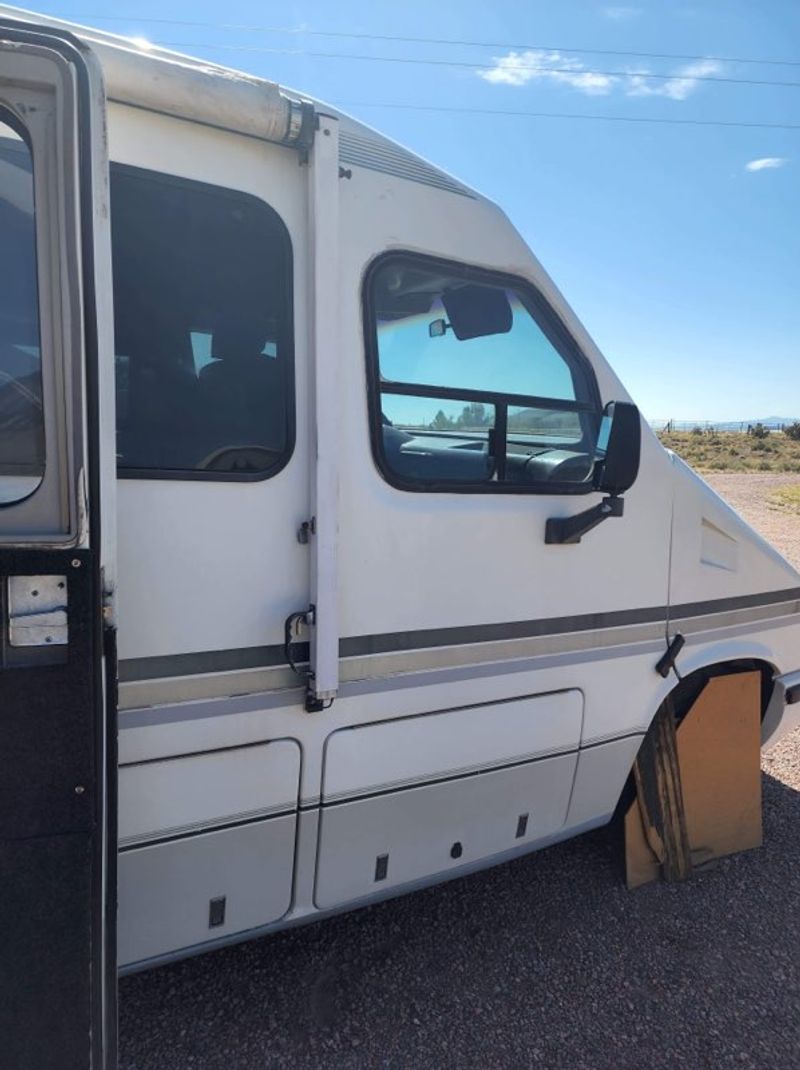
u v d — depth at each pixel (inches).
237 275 70.6
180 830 71.7
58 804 51.0
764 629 123.4
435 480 83.4
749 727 128.1
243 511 70.9
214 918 76.2
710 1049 90.0
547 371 94.3
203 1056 84.8
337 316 73.3
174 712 69.5
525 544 89.9
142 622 67.1
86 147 47.4
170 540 67.8
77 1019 53.6
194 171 67.7
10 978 51.4
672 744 120.0
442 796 88.9
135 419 66.7
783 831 139.6
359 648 79.2
